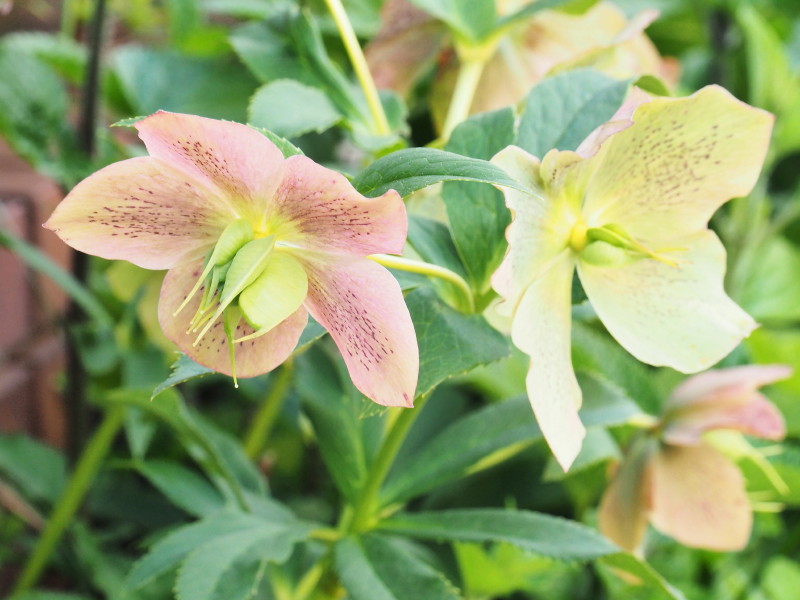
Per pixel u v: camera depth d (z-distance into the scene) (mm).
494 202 456
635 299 456
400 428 475
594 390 509
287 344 422
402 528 485
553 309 444
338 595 505
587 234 446
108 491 612
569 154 423
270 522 486
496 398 611
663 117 439
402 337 406
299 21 513
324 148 567
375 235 399
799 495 565
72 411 586
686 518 532
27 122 549
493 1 524
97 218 409
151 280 566
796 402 623
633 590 600
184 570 452
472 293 456
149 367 580
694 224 455
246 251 406
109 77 604
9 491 584
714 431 531
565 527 473
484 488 618
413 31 553
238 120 582
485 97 558
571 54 556
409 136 596
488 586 559
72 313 582
